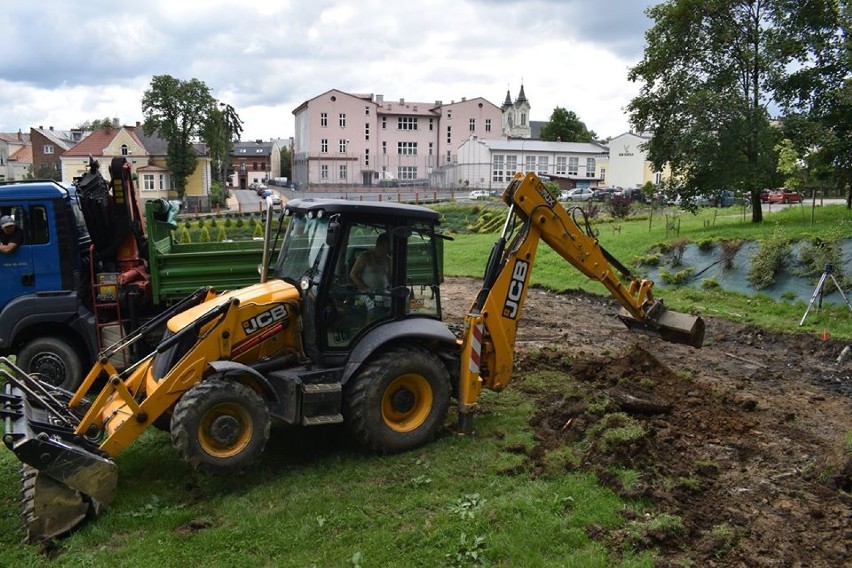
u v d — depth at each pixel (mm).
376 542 5004
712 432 7035
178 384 5879
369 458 6453
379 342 6414
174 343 6129
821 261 12953
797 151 17266
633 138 67750
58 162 73938
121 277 8984
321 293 6375
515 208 7188
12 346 8820
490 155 71188
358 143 81500
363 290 6629
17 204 8688
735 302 13562
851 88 15797
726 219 21250
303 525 5246
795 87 17297
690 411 7547
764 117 17281
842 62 16359
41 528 5109
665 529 5059
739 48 17297
